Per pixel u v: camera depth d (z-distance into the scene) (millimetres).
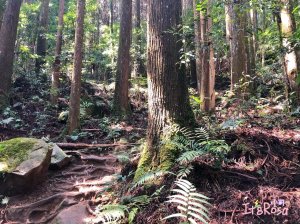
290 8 6516
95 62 17344
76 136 8477
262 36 7406
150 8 5168
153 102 5051
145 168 4844
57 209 5109
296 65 7164
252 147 4840
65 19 15109
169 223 3789
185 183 3752
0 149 5824
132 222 4027
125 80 11680
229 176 4387
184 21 6141
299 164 4504
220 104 10070
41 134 9281
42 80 14648
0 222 4953
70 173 6352
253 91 9805
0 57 11000
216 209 3852
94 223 4371
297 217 3529
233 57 10164
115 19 28281
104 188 5297
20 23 15906
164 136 4875
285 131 5801
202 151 4336
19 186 5430
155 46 5070
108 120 10750
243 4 5117
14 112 10477
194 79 15289
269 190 3996
